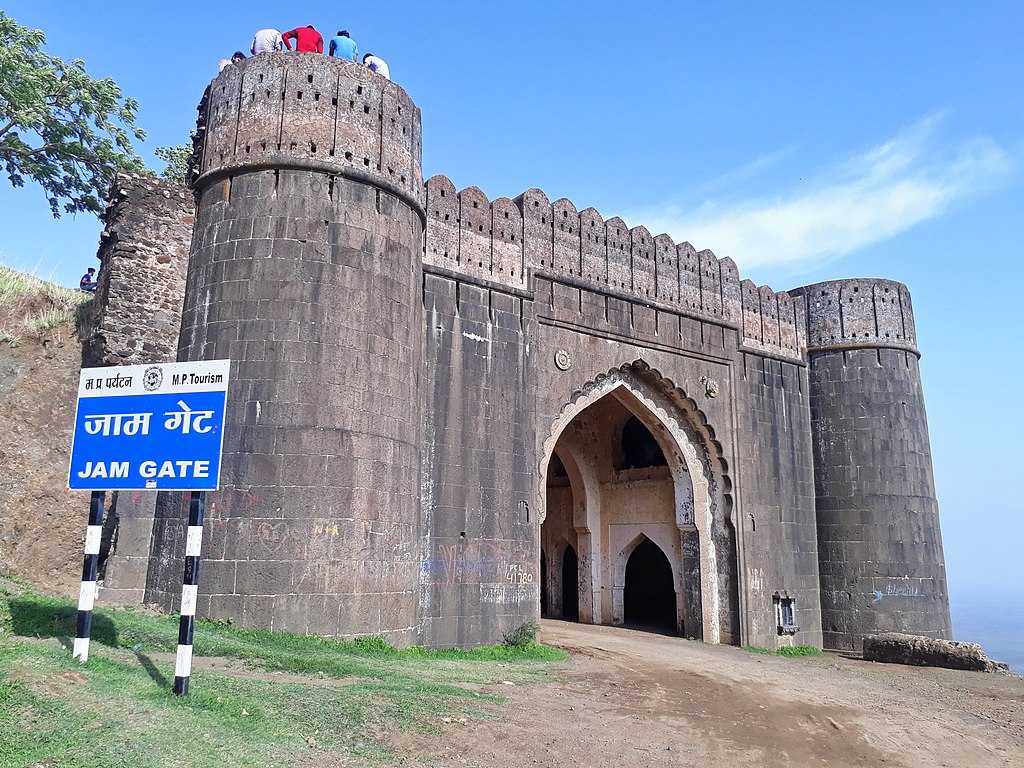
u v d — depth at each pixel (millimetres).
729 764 5664
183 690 4574
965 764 6461
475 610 10086
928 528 15148
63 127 14281
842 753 6391
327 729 4730
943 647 12281
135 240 9078
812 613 14625
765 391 14961
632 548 16156
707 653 11992
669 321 13656
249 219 8656
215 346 8336
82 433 5020
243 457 7887
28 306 9867
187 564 4680
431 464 10039
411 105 9898
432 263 10625
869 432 15234
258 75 9141
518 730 5551
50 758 3297
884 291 15961
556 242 12320
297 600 7637
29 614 6441
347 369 8398
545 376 11727
